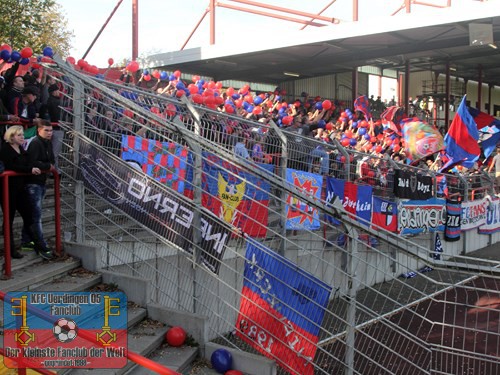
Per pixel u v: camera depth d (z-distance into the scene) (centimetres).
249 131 839
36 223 606
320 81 2645
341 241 704
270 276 564
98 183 650
